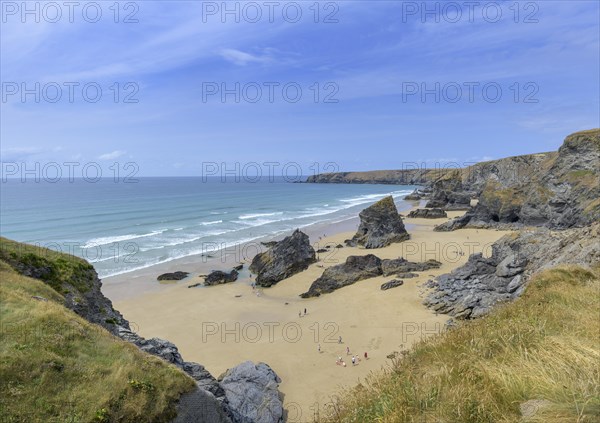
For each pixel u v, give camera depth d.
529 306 13.27
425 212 114.38
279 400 24.88
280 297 49.44
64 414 10.83
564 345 8.59
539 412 6.23
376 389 9.10
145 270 60.97
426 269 54.41
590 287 16.05
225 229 97.44
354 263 53.53
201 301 47.72
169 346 20.50
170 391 12.67
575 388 6.68
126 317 42.28
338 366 30.12
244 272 60.75
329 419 10.10
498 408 6.70
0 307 14.25
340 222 110.69
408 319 37.78
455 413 6.70
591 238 31.91
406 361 10.40
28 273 18.92
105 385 11.89
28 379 11.41
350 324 38.16
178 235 88.31
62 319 14.18
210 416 13.53
